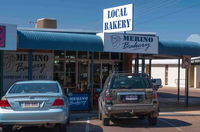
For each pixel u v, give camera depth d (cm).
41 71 2078
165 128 1294
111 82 1309
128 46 1791
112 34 1755
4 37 1511
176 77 4478
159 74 4728
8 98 1047
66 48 1669
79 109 1720
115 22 2141
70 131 1218
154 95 1295
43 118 1039
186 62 2039
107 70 2305
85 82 2222
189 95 3102
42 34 1638
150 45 1848
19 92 1106
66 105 1106
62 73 2159
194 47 2047
